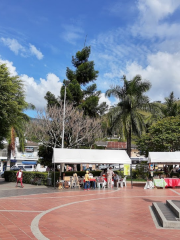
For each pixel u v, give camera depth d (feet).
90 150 75.00
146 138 98.63
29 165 189.98
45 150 109.81
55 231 24.47
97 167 147.95
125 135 100.32
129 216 32.01
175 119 97.91
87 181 66.85
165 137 91.61
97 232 24.29
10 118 72.79
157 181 71.41
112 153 75.87
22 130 111.04
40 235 22.90
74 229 25.36
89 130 108.68
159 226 26.76
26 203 42.16
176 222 26.11
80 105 113.80
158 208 33.09
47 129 104.73
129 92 103.19
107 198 49.55
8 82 68.59
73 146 107.24
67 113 105.81
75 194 56.24
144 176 96.48
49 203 42.50
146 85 102.53
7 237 22.12
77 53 126.31
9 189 66.18
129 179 94.12
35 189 66.90
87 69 119.65
